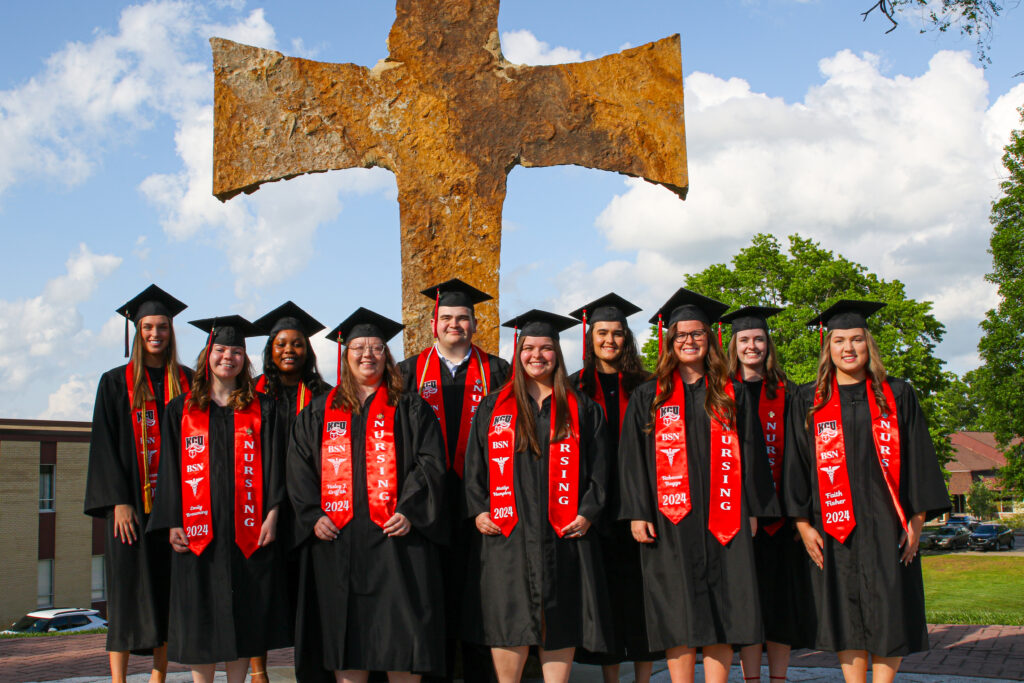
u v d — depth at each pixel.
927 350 25.81
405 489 4.43
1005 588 18.56
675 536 4.41
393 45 6.18
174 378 5.07
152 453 4.93
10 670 6.88
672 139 6.26
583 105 6.22
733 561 4.35
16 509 22.53
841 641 4.42
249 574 4.45
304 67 6.12
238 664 4.44
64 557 23.39
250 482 4.57
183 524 4.45
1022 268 23.30
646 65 6.32
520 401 4.54
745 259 26.64
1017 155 23.34
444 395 5.09
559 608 4.23
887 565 4.39
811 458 4.68
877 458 4.52
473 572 4.46
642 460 4.59
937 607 15.21
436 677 4.57
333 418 4.58
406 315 5.90
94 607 23.91
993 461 55.66
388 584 4.30
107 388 4.96
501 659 4.29
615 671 4.87
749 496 4.45
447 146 6.06
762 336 5.14
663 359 4.73
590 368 5.16
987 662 6.21
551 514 4.35
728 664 4.33
